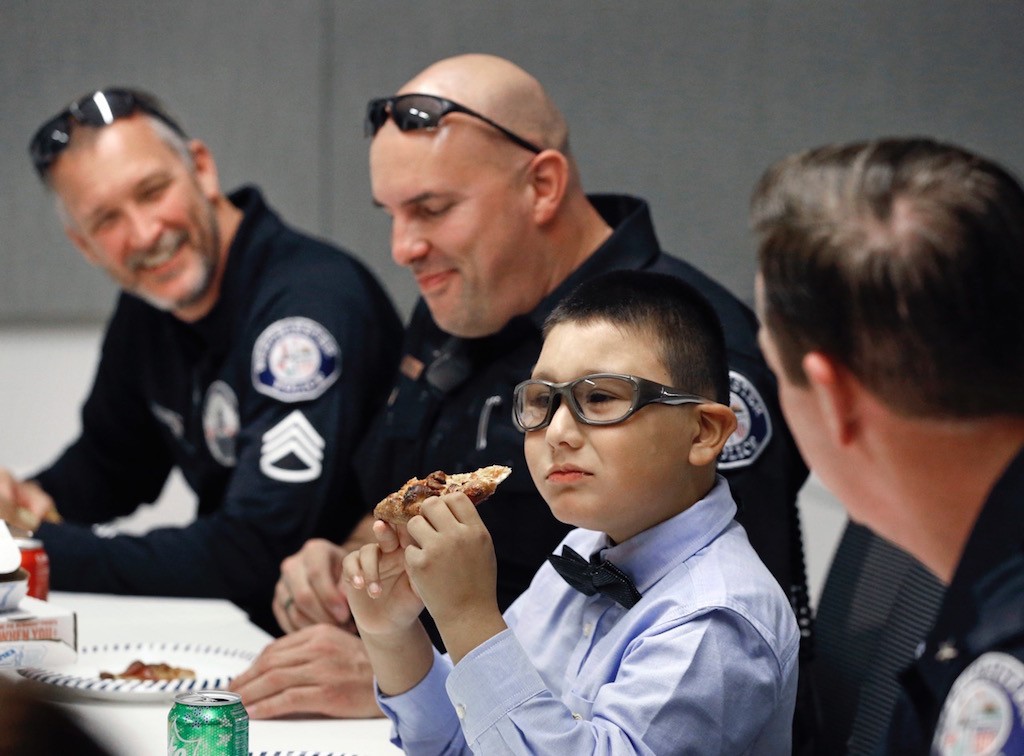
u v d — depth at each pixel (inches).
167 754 59.2
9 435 220.5
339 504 123.6
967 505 42.4
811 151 43.8
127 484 154.3
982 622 39.7
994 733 36.9
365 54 214.8
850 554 92.3
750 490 85.2
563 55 204.1
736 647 58.1
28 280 219.6
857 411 42.1
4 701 26.4
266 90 218.2
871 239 39.9
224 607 113.6
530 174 99.9
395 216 101.3
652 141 199.6
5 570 77.5
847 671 89.0
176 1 217.3
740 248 194.7
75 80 217.6
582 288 66.1
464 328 101.3
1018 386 39.8
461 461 100.8
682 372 62.3
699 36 196.2
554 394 61.3
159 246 127.6
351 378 124.6
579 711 62.0
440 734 65.6
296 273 129.0
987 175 40.4
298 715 78.4
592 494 60.9
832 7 185.8
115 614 109.8
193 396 136.1
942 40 176.7
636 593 62.8
